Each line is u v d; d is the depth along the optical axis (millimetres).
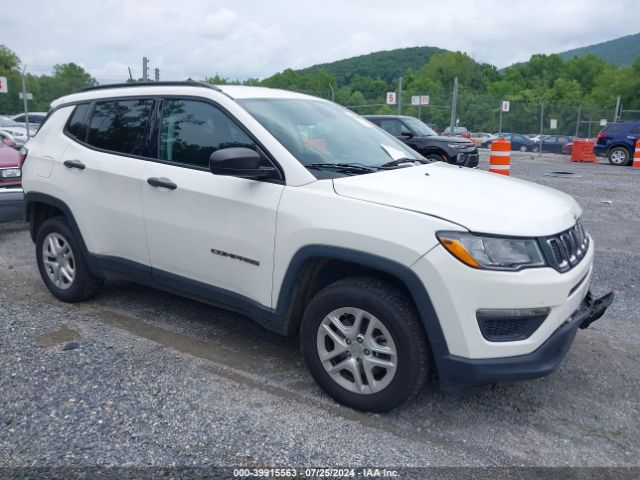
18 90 26203
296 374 3826
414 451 3004
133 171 4227
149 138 4254
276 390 3600
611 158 20719
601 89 73375
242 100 3938
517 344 3006
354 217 3205
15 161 7250
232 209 3682
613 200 10859
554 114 35281
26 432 3076
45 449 2936
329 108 4535
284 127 3854
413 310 3143
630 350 4297
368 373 3275
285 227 3434
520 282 2934
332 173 3572
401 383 3162
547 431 3240
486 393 3637
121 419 3215
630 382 3816
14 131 20188
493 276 2920
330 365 3432
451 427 3246
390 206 3172
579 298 3375
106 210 4418
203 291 3986
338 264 3498
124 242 4371
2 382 3574
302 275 3494
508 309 2945
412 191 3307
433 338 3049
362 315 3254
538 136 34312
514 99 84062
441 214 3064
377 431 3178
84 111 4793
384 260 3090
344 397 3375
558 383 3789
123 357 3988
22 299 5113
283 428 3174
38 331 4387
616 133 20578
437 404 3486
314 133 3979
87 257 4668
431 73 102688
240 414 3305
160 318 4734
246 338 4391
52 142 4930
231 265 3754
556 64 102500
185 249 3977
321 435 3119
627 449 3084
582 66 98500
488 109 39625
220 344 4266
